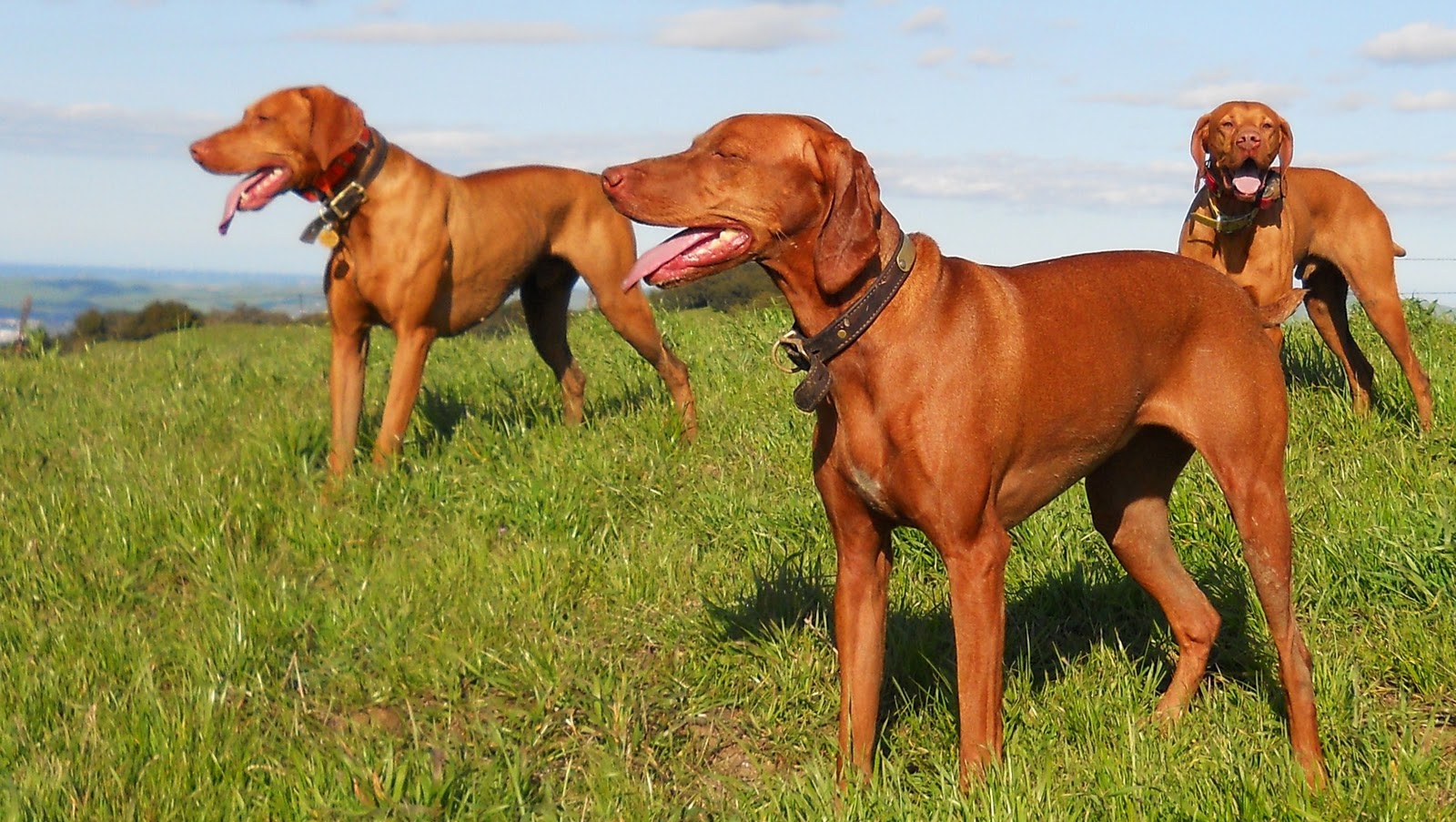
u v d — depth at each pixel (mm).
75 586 5027
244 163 6191
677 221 3506
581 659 4469
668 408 7223
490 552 5473
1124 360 3811
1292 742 3826
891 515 3578
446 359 9945
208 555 5289
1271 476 3920
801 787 3637
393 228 6359
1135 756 3633
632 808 3656
